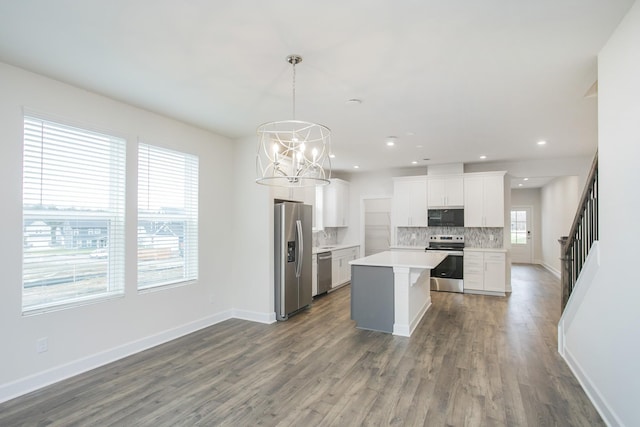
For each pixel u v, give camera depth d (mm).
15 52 2479
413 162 6719
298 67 2703
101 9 1961
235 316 4898
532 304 5633
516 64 2650
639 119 1942
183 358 3436
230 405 2562
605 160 2422
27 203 2797
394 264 4172
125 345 3494
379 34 2225
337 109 3676
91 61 2609
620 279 2197
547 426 2293
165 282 3973
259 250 4738
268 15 2023
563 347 3441
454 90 3150
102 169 3344
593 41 2326
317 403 2590
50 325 2904
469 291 6508
